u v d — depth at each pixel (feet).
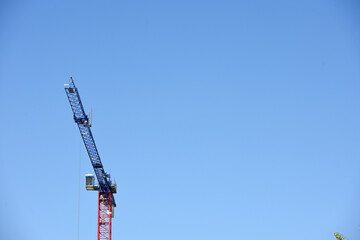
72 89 610.65
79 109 622.54
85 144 647.97
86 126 622.54
